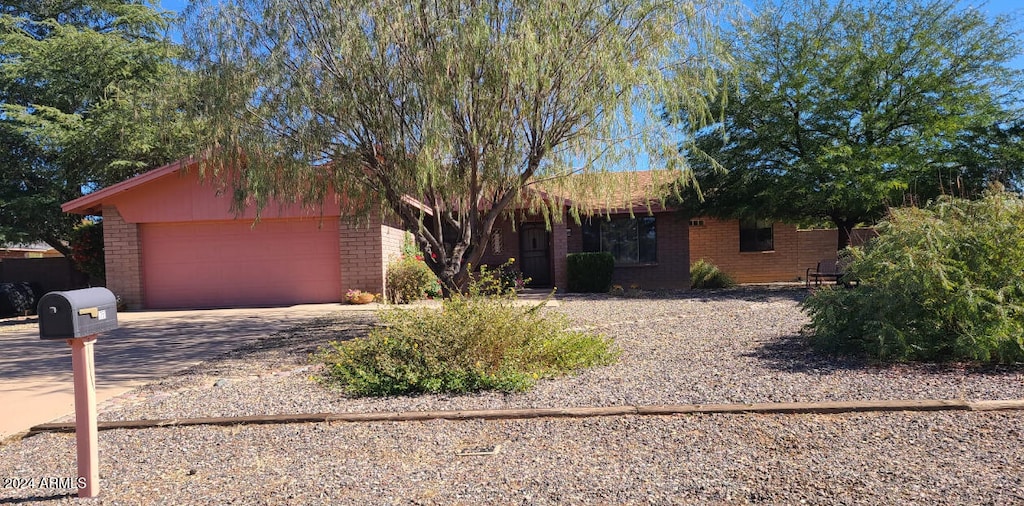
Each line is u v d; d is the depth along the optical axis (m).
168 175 16.08
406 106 9.18
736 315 12.22
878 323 7.34
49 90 19.69
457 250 10.66
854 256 8.31
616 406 5.68
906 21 17.08
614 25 9.20
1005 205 7.64
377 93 9.41
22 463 4.86
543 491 3.98
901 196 16.56
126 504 4.01
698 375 6.86
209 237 16.45
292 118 9.31
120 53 19.64
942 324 7.38
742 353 8.09
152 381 7.71
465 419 5.57
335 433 5.31
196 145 10.15
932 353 7.27
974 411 5.34
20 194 18.78
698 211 19.17
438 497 3.96
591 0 9.12
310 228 16.38
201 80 9.51
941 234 7.45
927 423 5.06
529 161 9.99
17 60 19.89
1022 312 6.90
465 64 8.86
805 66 17.12
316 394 6.60
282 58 9.20
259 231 16.45
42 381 7.82
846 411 5.42
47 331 3.98
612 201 11.09
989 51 16.55
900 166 16.55
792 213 18.88
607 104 8.96
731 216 19.19
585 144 9.49
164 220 16.14
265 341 10.66
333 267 16.38
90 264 18.53
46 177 19.16
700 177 18.62
